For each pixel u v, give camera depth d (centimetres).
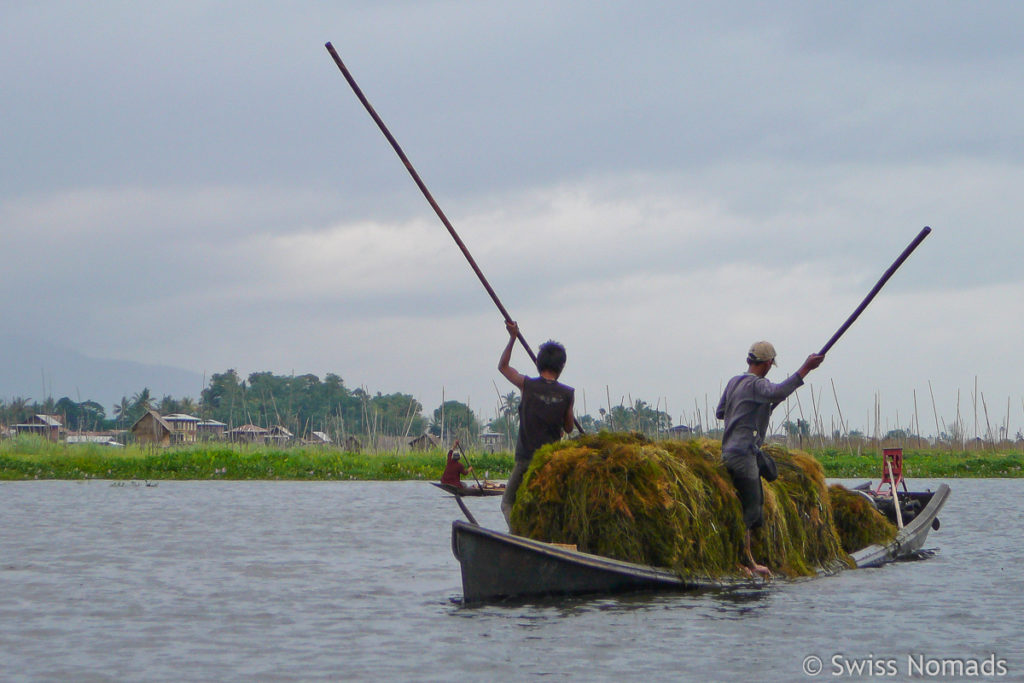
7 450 6194
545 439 1594
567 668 1047
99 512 3022
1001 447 7619
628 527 1520
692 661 1073
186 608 1410
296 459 5897
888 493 2402
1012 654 1105
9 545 2147
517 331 1622
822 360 1563
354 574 1748
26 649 1151
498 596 1403
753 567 1625
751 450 1630
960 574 1748
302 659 1095
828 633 1209
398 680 1003
